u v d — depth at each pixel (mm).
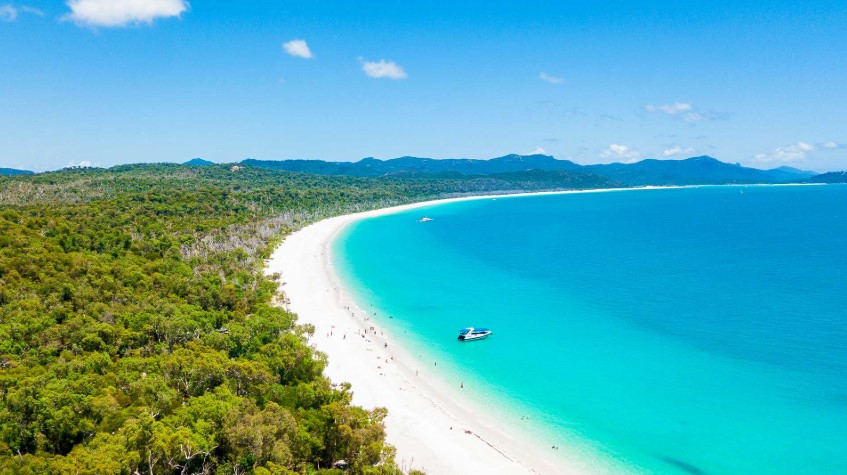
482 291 152125
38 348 79438
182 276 126875
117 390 67938
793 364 93562
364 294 147250
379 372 90250
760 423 74000
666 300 138375
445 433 71375
